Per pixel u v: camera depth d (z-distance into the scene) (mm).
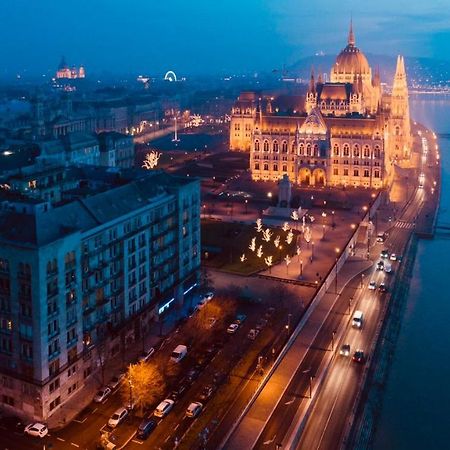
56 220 131625
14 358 125875
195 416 128375
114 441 119438
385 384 153250
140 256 157750
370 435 130875
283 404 132875
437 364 164875
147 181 171500
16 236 123500
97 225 139500
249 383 142000
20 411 127875
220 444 119062
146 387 131250
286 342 159125
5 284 123375
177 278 178375
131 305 155500
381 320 179875
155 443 119812
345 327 173000
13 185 197125
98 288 141250
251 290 198250
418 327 187250
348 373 149000
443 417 141625
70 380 133250
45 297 122125
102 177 192500
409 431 135875
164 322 171125
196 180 184000
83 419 126938
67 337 131125
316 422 128125
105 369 145000
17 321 123688
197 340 161875
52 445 118188
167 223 170625
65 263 127875
